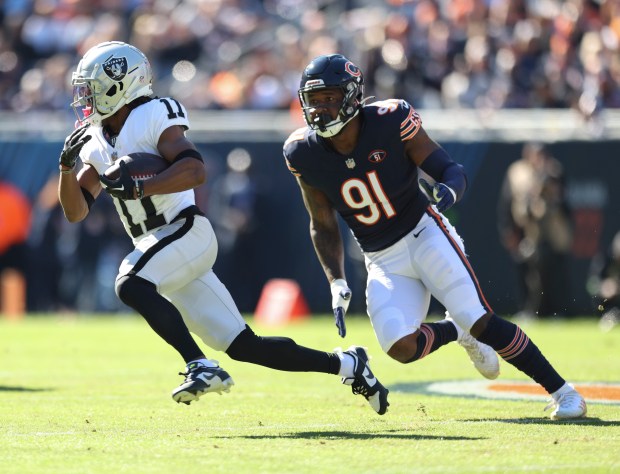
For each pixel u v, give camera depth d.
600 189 43.31
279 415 18.84
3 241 49.06
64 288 48.84
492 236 43.97
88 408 19.91
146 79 17.47
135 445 15.43
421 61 47.38
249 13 58.06
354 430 16.89
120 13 59.78
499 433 16.38
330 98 17.02
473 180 44.16
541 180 42.19
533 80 46.38
